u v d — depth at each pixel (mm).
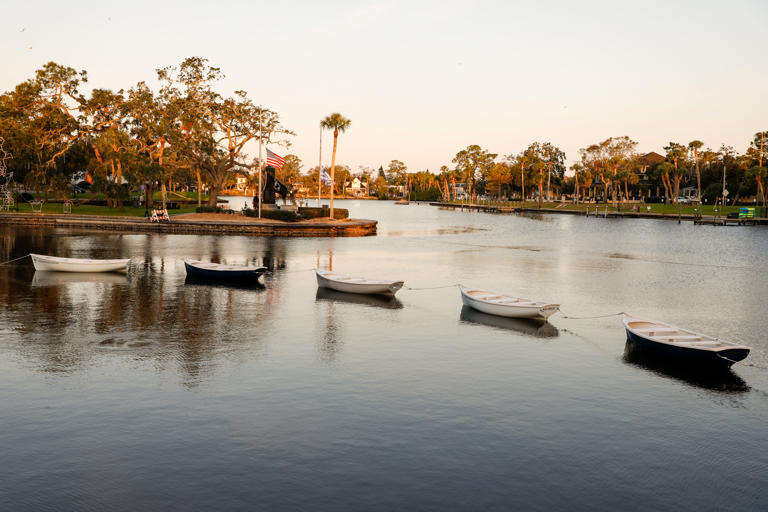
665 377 16516
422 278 34406
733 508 9891
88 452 11359
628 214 125688
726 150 149500
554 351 19031
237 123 81750
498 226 93000
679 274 38312
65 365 16594
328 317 23484
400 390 15055
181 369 16406
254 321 22578
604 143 156750
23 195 99812
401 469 10930
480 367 17172
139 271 35094
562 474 10898
